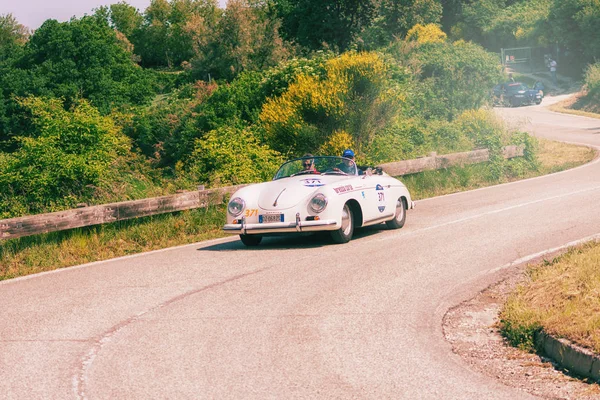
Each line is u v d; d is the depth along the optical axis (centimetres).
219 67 7606
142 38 12862
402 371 543
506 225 1208
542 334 591
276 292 810
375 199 1178
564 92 6012
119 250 1173
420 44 4119
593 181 1795
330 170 1208
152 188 1650
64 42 6944
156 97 7975
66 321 715
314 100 1948
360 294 788
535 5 8381
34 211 1594
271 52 7350
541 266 843
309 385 515
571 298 658
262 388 511
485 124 2566
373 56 2031
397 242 1105
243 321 693
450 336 643
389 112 2047
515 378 533
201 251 1129
